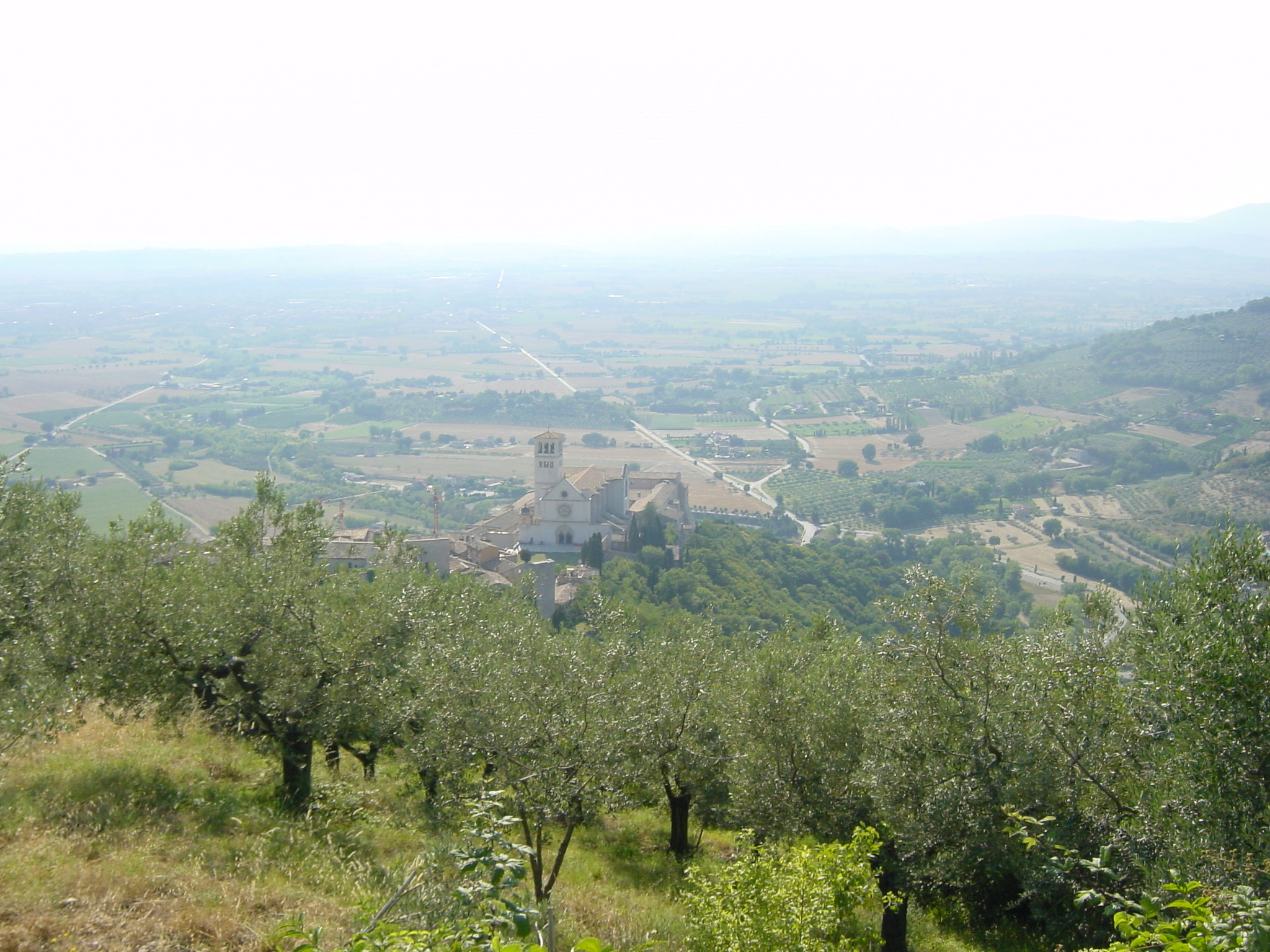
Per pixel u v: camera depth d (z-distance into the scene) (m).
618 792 25.62
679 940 22.33
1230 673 20.67
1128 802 25.34
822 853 21.28
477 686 24.03
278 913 18.09
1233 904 11.99
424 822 25.22
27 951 15.31
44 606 26.09
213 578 29.11
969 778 26.11
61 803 21.70
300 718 26.34
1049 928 24.83
